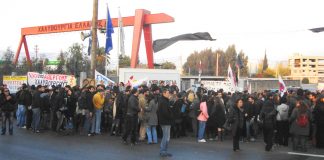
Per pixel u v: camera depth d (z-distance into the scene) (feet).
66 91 55.52
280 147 46.88
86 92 53.98
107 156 37.73
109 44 74.33
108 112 55.88
